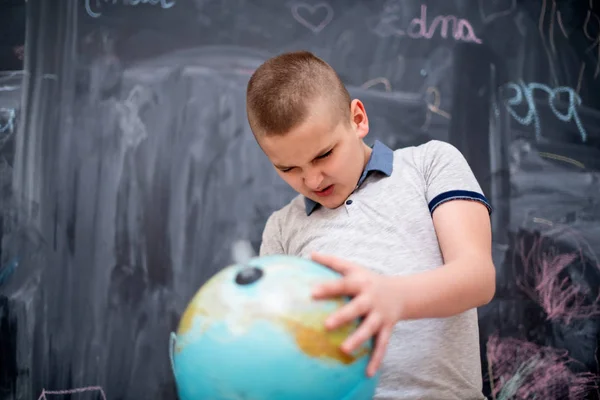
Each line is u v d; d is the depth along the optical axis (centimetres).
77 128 115
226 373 41
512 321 112
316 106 63
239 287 45
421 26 123
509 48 124
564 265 115
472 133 119
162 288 111
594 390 111
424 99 120
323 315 43
